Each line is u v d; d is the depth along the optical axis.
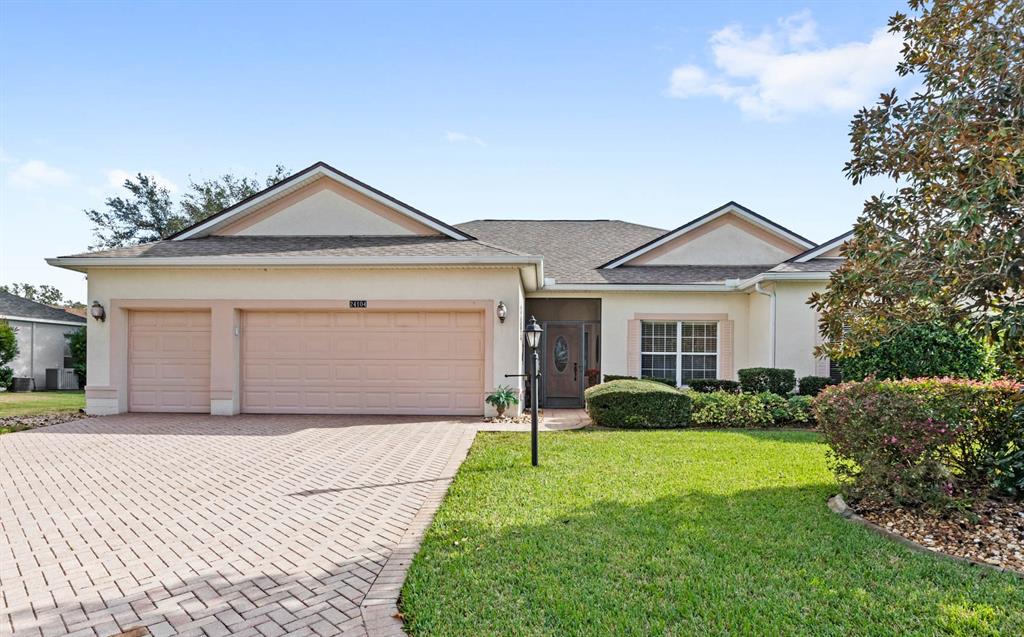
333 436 9.66
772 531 4.56
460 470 6.97
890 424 4.88
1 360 20.83
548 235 19.56
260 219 13.88
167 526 5.11
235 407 12.13
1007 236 4.21
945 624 3.04
